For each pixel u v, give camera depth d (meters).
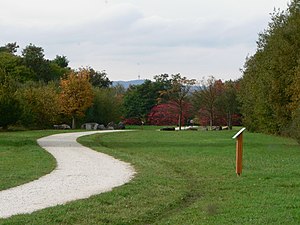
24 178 16.34
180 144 35.28
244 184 15.29
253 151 28.52
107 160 23.02
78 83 70.06
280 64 40.38
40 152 26.44
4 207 11.52
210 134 52.34
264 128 52.81
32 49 93.19
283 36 40.31
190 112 87.25
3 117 51.41
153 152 28.39
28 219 10.05
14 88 55.25
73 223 10.07
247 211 10.97
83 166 20.45
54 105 66.06
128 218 10.62
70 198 12.77
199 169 19.59
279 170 18.78
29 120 58.19
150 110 100.56
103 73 110.62
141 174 17.69
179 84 87.00
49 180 16.16
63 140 38.50
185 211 11.32
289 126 38.81
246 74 56.53
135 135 50.19
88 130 64.38
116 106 82.56
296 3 39.81
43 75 92.19
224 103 79.12
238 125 85.25
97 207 11.53
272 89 41.81
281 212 10.78
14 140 35.62
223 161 22.50
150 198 12.87
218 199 12.82
